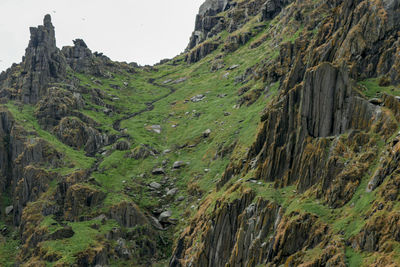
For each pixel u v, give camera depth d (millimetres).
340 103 66188
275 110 77062
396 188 50375
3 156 121500
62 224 94750
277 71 123062
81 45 196875
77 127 131500
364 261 47688
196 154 121688
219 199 77250
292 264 55406
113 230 92438
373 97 66188
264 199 67125
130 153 126125
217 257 71188
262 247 62656
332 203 58812
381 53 71938
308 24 128500
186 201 102750
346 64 67438
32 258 86938
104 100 166250
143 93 190500
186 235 84938
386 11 74000
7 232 105938
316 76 68375
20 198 109250
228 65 186875
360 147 61656
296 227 58250
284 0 193625
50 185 107562
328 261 50312
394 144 56000
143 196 108188
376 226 48969
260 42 184750
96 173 113812
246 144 100438
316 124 67750
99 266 83688
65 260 81000
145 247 92125
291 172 69125
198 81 190625
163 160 123250
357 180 58125
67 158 117188
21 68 161000
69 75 164500
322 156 64438
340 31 79750
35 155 115375
